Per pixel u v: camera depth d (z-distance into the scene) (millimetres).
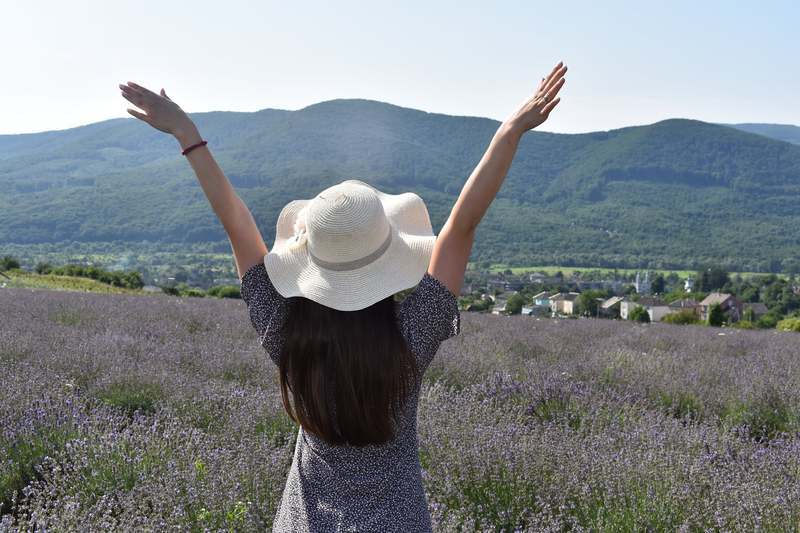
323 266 1843
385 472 1832
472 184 1813
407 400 1829
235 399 5531
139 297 18953
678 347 11523
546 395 6453
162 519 3330
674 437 5051
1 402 4992
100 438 4258
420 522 1850
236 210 2002
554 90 1822
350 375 1734
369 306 1812
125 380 6188
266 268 1904
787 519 3621
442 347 8305
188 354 7672
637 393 6836
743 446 5020
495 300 118000
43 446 4332
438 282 1822
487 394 6410
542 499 3873
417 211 2045
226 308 15125
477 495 4012
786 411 6613
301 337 1786
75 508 3314
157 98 1975
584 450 4492
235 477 3807
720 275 158875
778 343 13281
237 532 3447
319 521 1833
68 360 6906
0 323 9609
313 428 1789
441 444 4543
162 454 4211
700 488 4031
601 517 3684
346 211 1785
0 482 3984
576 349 10289
